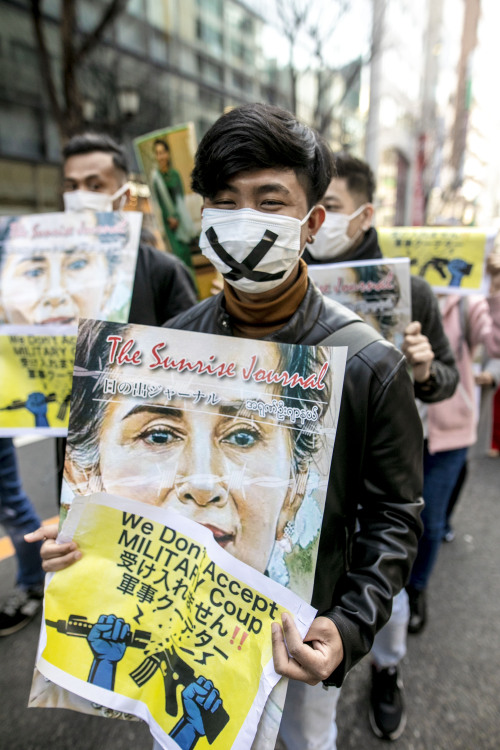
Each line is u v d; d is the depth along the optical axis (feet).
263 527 2.78
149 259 5.29
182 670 2.75
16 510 6.38
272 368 2.81
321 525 2.70
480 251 6.20
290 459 2.76
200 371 2.90
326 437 2.71
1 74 30.53
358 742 5.16
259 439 2.81
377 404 2.83
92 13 31.17
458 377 5.15
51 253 4.99
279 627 2.55
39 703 2.91
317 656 2.45
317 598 2.99
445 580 7.93
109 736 5.21
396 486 2.95
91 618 2.89
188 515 2.88
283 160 2.69
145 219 9.04
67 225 5.03
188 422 2.91
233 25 43.16
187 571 2.82
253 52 42.83
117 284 4.89
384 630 4.99
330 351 2.72
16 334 4.85
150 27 36.35
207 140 2.76
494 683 5.94
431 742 5.18
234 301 3.14
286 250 2.84
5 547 8.55
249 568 2.74
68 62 18.80
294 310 3.08
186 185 7.25
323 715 3.51
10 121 31.60
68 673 2.83
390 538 2.91
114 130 25.03
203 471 2.87
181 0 38.52
